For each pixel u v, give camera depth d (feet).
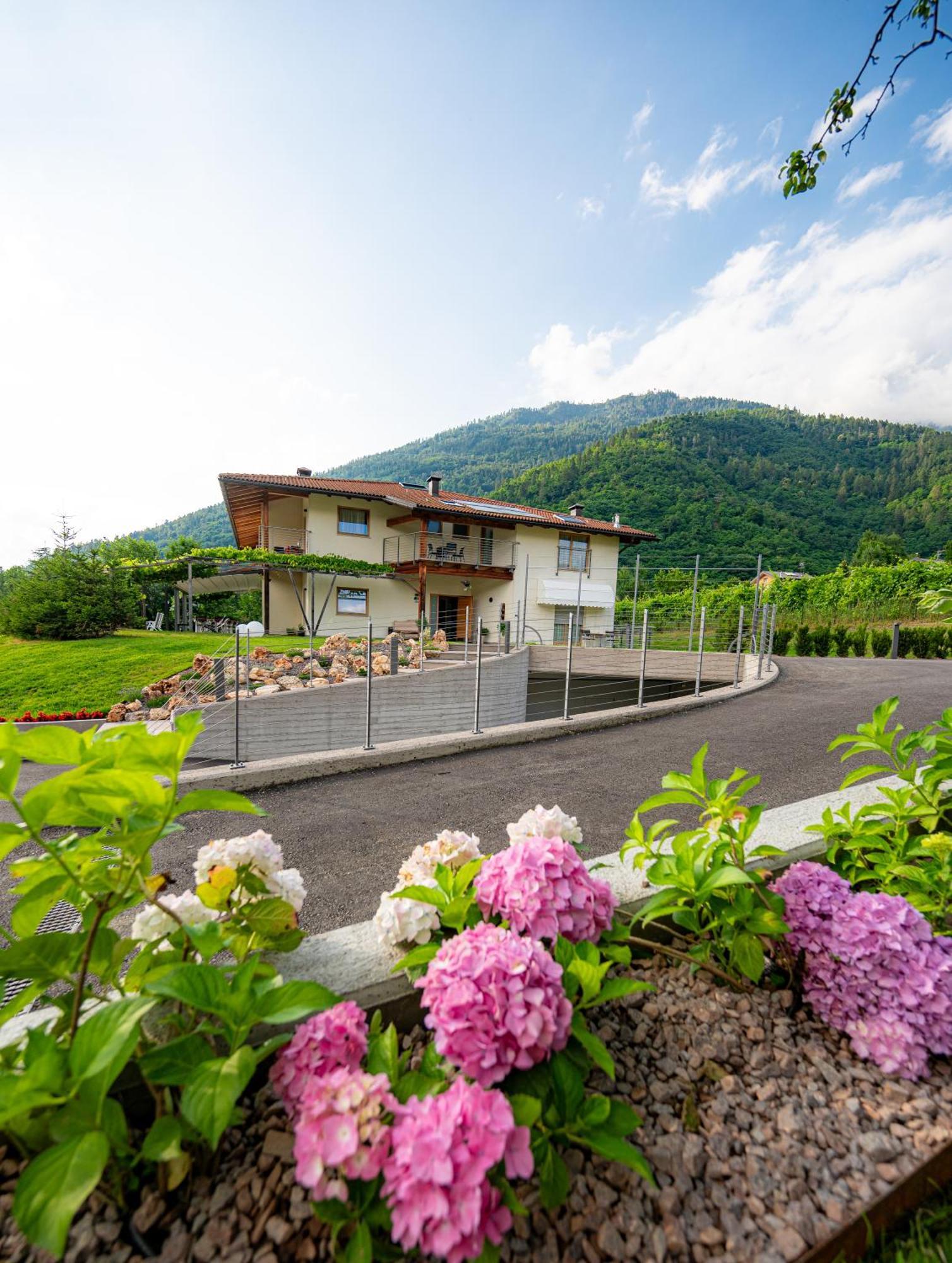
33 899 3.26
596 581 80.18
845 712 24.94
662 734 21.98
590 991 3.88
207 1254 3.07
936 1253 3.47
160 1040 3.65
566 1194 3.16
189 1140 3.12
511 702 39.63
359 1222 2.82
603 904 4.72
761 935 5.11
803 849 6.85
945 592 8.07
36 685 37.52
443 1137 2.65
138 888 3.60
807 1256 3.23
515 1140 2.92
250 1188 3.41
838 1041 4.85
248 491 65.16
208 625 89.97
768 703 28.17
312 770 16.71
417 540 70.08
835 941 4.83
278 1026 4.12
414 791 15.30
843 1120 4.11
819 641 62.54
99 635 54.39
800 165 10.63
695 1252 3.24
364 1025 3.74
